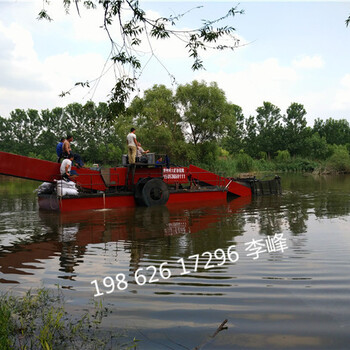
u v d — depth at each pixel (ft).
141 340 10.19
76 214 37.09
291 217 34.09
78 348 9.81
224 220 32.68
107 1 14.67
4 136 273.95
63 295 13.88
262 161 216.33
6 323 10.87
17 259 19.52
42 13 16.31
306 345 9.73
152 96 127.03
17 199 54.13
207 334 10.48
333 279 15.30
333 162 154.10
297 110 259.39
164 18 14.83
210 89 122.83
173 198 47.96
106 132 254.47
